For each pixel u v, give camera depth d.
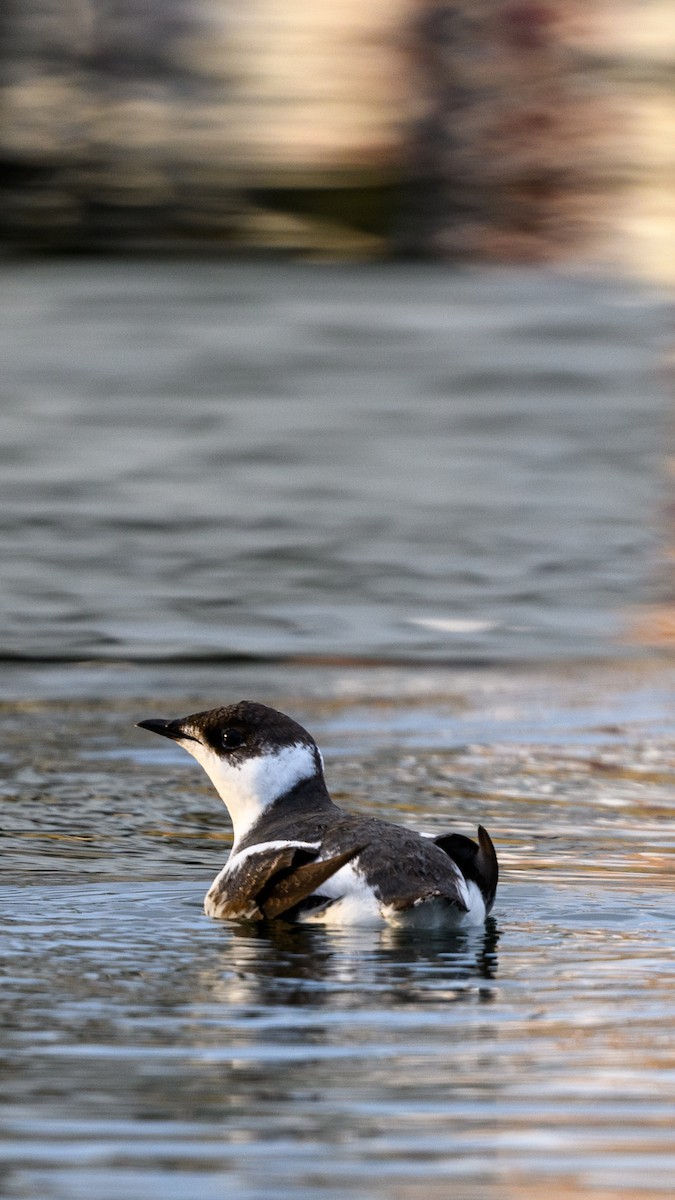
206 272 35.03
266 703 13.60
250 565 17.69
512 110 39.28
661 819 10.48
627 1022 6.56
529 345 28.94
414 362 27.67
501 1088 5.88
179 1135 5.50
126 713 13.37
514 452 22.44
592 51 39.72
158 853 9.72
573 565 17.84
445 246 36.41
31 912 8.25
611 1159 5.33
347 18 41.12
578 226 36.44
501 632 15.74
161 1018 6.60
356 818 8.35
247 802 8.78
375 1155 5.35
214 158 39.16
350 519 19.39
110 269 35.12
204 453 22.23
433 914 7.68
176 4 41.53
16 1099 5.78
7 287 33.44
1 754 12.16
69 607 16.22
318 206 37.56
